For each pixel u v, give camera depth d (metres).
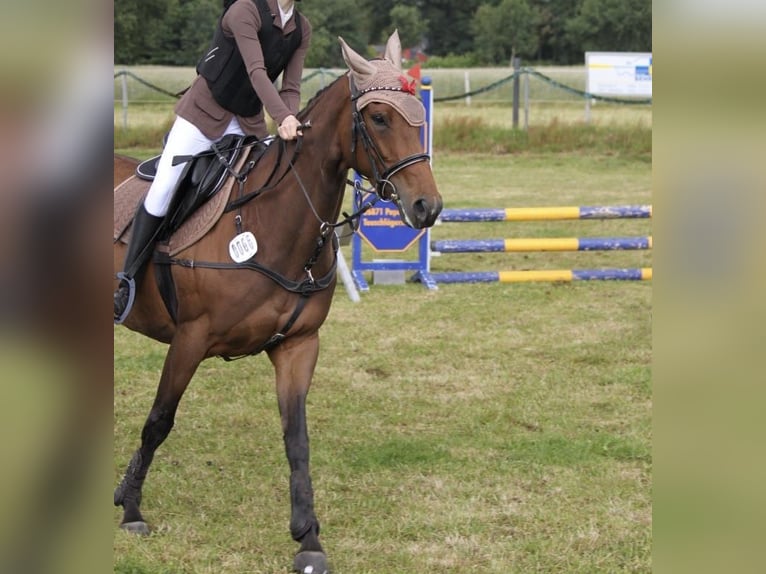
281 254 4.75
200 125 5.11
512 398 7.62
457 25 71.25
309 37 5.23
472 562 4.91
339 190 4.77
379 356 8.70
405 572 4.79
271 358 5.08
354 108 4.51
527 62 66.69
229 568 4.79
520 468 6.18
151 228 5.09
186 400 7.46
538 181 20.80
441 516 5.45
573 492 5.82
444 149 25.09
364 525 5.30
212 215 4.89
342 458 6.31
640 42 62.78
